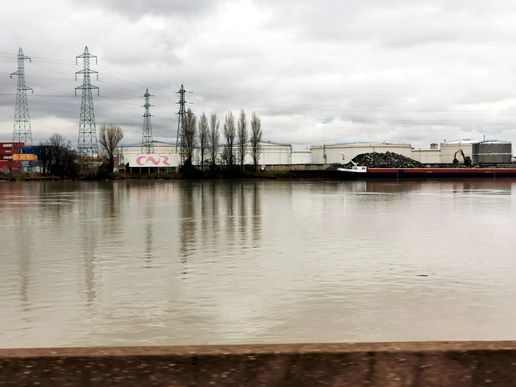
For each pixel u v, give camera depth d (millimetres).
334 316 12641
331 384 4059
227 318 12469
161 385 4047
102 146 133500
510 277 17109
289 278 16891
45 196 61031
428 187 94438
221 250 22453
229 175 130000
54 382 4008
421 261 19938
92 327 11805
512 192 75250
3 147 185125
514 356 4047
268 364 4062
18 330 11609
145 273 17641
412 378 4051
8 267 18703
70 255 21172
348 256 21031
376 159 158625
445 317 12602
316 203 51156
